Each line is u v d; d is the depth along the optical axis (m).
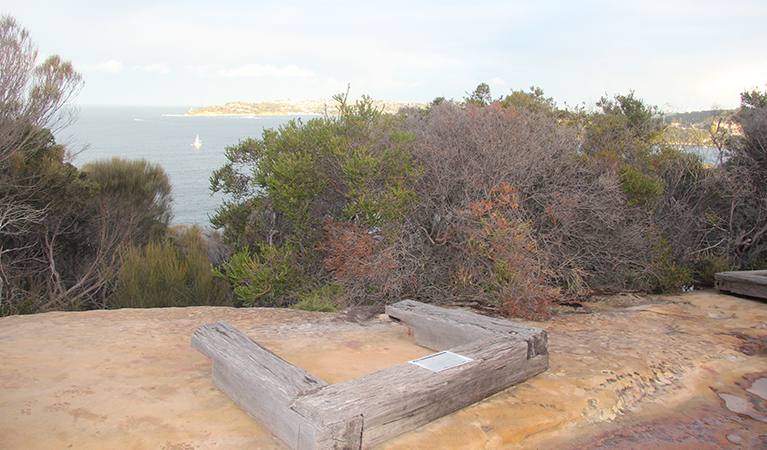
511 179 7.64
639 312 5.43
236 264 7.32
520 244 6.29
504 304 5.60
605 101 11.59
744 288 6.09
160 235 14.73
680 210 8.96
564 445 2.40
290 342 3.91
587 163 8.24
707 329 4.57
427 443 2.27
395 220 7.44
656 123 10.91
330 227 7.76
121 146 162.12
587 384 3.01
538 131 8.34
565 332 4.52
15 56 9.04
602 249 7.55
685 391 3.11
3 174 9.88
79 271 13.17
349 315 5.02
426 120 10.88
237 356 2.72
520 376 3.00
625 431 2.56
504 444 2.35
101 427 2.32
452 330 3.53
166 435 2.27
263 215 9.03
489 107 9.24
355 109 8.50
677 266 7.46
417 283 7.56
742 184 8.77
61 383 2.83
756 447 2.42
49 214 11.25
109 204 13.34
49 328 4.04
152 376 2.99
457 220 7.52
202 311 4.89
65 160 11.49
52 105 9.78
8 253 11.91
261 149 8.78
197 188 68.31
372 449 2.20
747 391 3.12
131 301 7.04
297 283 7.56
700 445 2.44
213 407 2.59
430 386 2.44
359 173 7.46
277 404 2.25
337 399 2.16
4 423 2.31
